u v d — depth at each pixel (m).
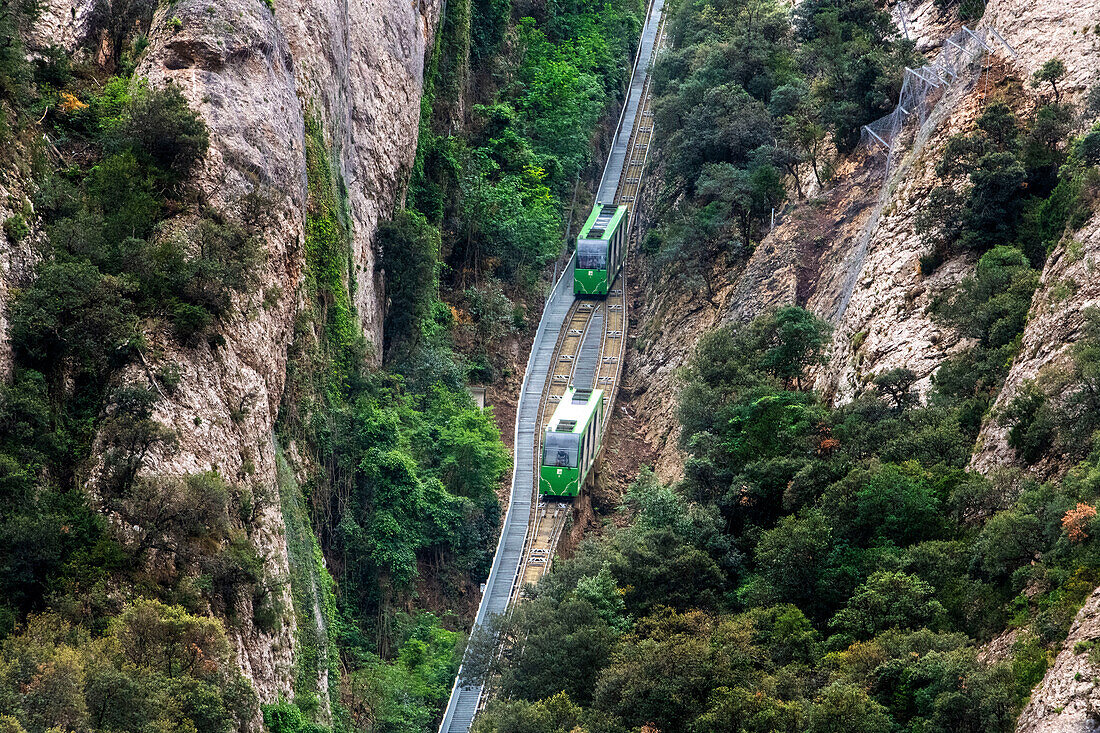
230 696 37.59
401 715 55.50
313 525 58.72
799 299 72.69
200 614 41.09
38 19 53.41
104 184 48.16
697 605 52.88
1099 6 65.25
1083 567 38.66
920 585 44.09
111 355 43.16
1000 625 41.00
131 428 41.44
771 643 46.06
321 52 67.81
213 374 47.50
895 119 76.31
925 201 64.44
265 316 52.91
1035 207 58.81
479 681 53.91
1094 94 59.16
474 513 69.62
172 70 54.91
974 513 46.50
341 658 56.19
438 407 74.50
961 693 36.88
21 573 36.88
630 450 80.00
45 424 40.34
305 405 59.25
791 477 54.62
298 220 58.59
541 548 68.25
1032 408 45.69
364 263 72.25
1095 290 47.75
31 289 42.16
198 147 50.72
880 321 61.25
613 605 52.94
